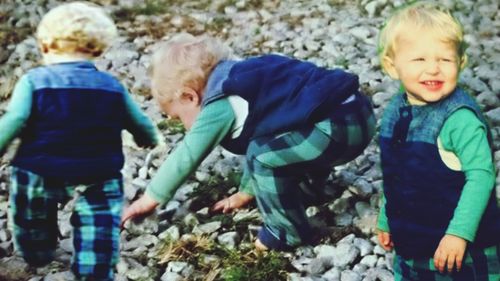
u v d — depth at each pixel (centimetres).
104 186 202
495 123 292
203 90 215
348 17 389
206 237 236
